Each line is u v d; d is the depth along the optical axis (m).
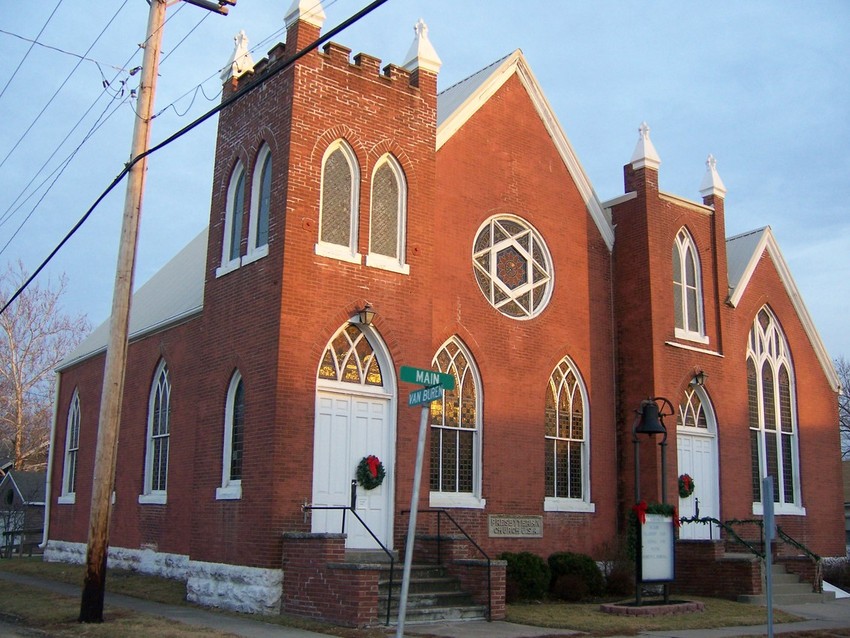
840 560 27.69
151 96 15.91
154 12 16.12
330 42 18.17
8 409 49.78
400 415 18.05
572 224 23.70
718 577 20.83
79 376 29.14
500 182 22.12
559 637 14.12
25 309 50.28
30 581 21.47
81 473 27.61
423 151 19.44
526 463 21.23
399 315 18.31
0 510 40.28
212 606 16.66
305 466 16.39
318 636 13.16
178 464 21.23
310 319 16.91
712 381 25.02
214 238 19.41
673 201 24.89
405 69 19.69
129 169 15.48
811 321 29.31
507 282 21.97
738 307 26.69
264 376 16.69
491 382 20.91
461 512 19.69
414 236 18.89
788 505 27.48
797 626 16.94
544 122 23.48
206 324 19.08
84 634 12.97
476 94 21.81
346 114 18.17
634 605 17.64
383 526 17.66
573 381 23.06
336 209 17.92
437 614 15.33
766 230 28.36
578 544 21.97
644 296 23.56
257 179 18.42
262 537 15.93
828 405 29.53
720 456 24.91
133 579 20.77
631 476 22.98
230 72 19.73
